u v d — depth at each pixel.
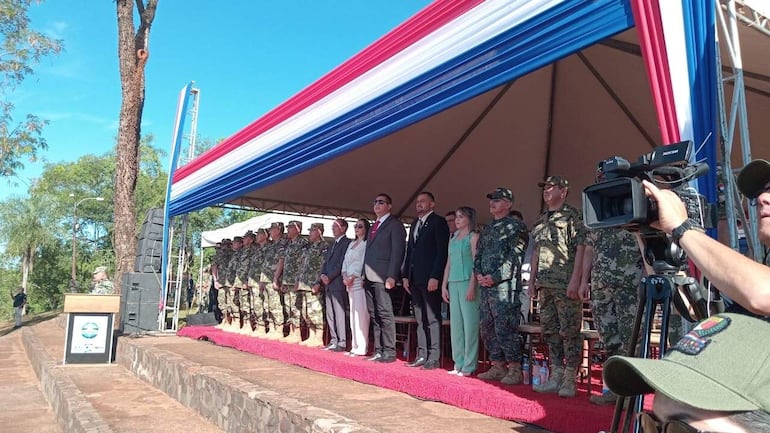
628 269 3.21
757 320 0.98
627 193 1.37
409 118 3.99
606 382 1.04
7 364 10.38
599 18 2.76
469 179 8.99
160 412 5.07
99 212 46.72
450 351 5.83
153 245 10.18
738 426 0.89
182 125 10.09
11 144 20.25
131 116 11.98
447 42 3.70
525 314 5.35
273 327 7.71
